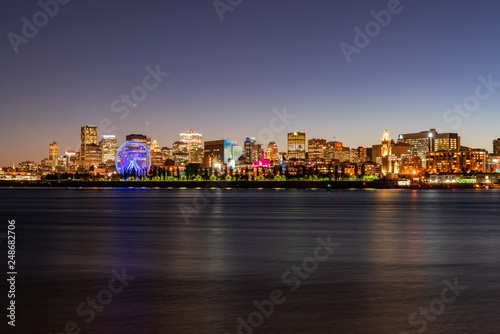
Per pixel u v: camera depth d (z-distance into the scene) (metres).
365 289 21.58
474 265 28.03
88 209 92.31
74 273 25.64
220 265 28.06
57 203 117.94
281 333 15.54
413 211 85.88
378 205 108.44
